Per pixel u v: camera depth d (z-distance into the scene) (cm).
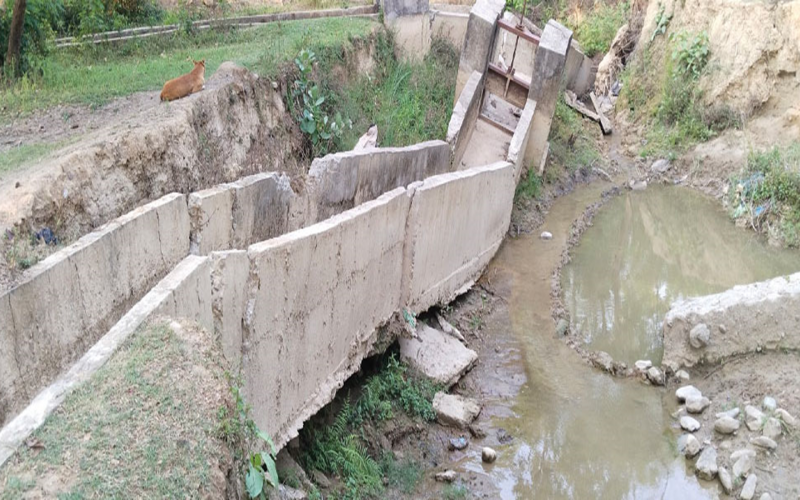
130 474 341
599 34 2391
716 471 782
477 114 1512
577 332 1072
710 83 1791
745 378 895
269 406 622
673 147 1805
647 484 779
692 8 1900
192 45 1366
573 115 1898
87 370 393
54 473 331
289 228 834
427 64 1664
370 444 778
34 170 622
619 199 1634
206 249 660
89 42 1264
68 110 868
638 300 1180
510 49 1845
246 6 1756
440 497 741
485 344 1016
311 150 1202
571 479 783
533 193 1508
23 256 492
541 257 1289
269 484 499
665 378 948
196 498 348
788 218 1439
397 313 899
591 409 898
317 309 688
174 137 795
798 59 1611
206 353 429
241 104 1007
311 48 1315
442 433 835
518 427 860
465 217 1066
